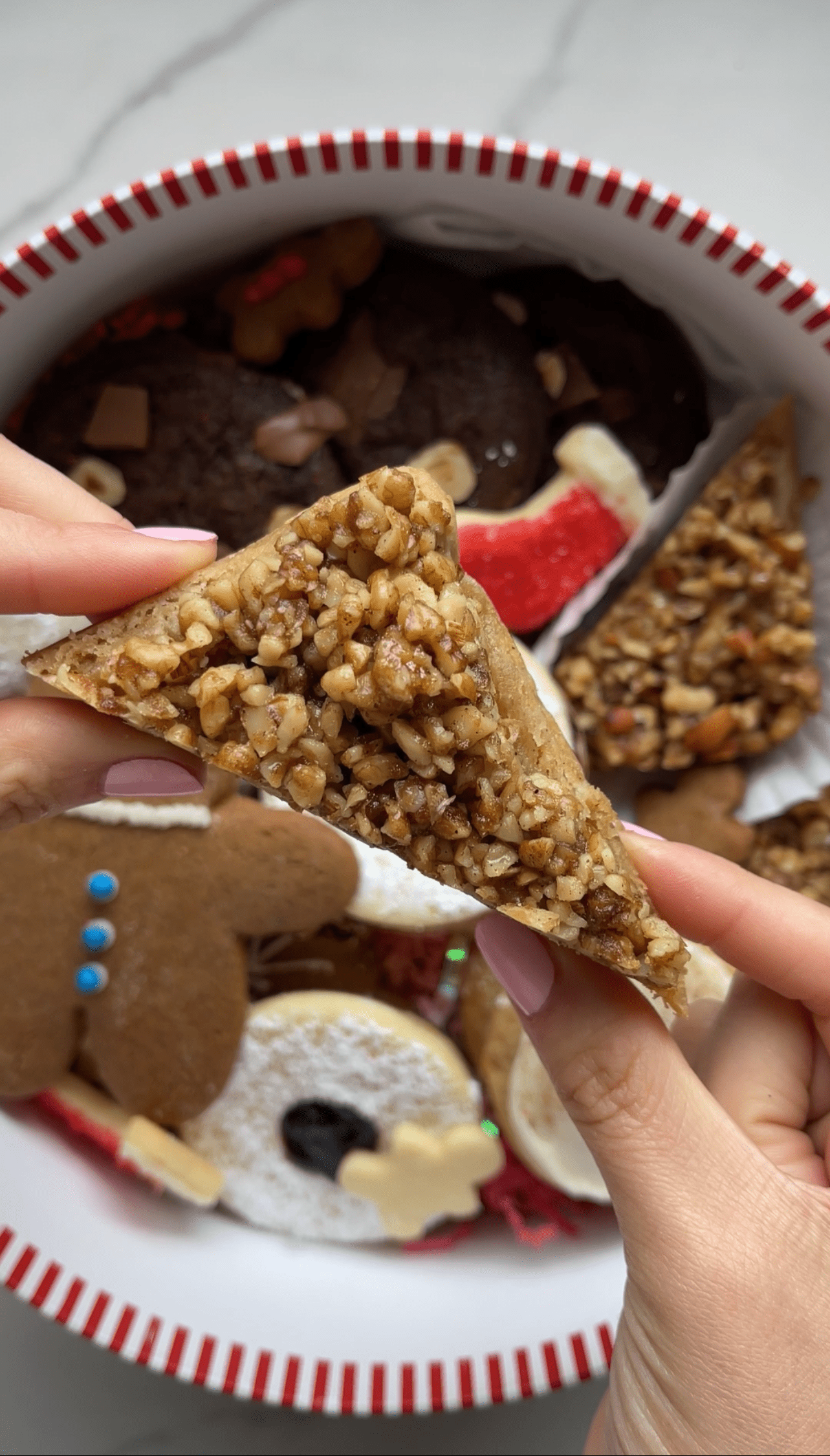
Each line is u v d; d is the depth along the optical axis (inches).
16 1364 13.9
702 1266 10.0
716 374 13.8
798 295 12.0
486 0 13.8
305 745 9.4
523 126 13.8
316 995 13.1
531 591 13.6
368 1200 13.1
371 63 13.8
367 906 12.8
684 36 13.8
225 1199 13.3
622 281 13.4
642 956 9.7
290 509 13.3
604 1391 14.2
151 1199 13.3
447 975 13.6
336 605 9.5
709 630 13.6
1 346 12.3
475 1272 13.2
